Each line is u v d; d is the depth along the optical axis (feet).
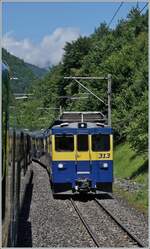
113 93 173.37
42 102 333.21
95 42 296.10
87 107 181.16
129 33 241.14
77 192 82.58
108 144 82.74
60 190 82.84
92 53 237.86
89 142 82.69
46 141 120.26
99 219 63.46
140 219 62.18
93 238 50.62
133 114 145.38
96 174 82.64
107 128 82.79
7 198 28.48
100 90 177.47
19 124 51.11
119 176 131.13
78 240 51.06
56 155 82.79
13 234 35.47
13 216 35.19
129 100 154.92
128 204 75.00
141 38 215.51
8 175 28.94
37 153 187.52
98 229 56.85
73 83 272.72
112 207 72.54
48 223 60.59
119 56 179.52
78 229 56.90
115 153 157.07
